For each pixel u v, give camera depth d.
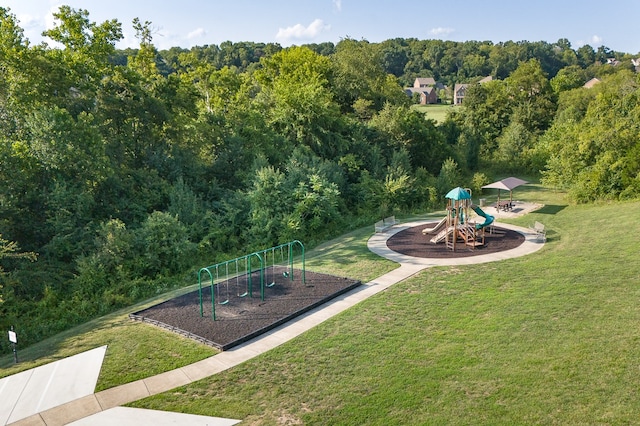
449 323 13.78
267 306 15.84
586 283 15.99
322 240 27.17
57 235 21.67
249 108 38.94
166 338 13.80
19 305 18.23
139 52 36.28
